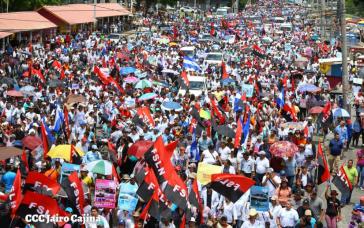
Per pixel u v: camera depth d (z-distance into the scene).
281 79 44.28
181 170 22.11
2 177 20.55
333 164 26.03
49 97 34.00
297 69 52.84
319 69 51.09
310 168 23.11
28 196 15.38
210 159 23.02
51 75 40.88
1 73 41.34
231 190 17.66
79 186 17.27
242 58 60.22
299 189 21.28
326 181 23.59
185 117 29.58
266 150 25.30
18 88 35.31
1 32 55.19
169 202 17.53
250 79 42.44
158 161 17.30
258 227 17.97
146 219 17.83
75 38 69.00
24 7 79.44
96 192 18.39
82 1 107.69
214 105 29.58
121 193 18.27
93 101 32.62
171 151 17.75
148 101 33.91
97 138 27.62
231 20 109.94
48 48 57.91
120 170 23.47
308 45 78.31
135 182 18.39
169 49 63.47
